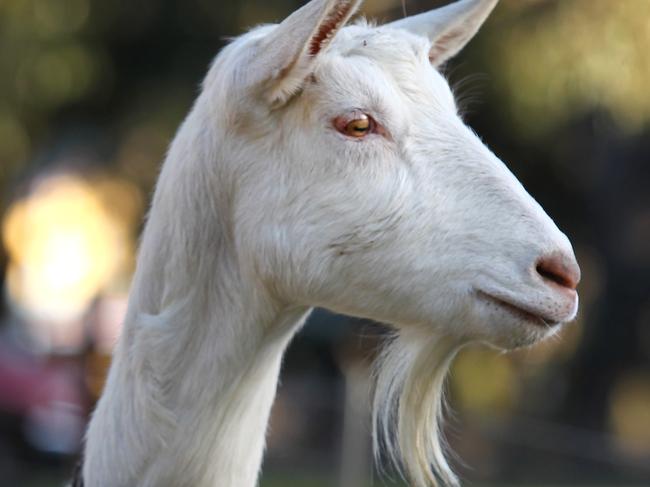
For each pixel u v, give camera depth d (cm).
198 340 581
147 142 1758
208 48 1691
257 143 582
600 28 1351
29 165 1980
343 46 591
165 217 595
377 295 579
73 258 2702
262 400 592
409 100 586
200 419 578
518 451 1409
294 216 577
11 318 2428
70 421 1667
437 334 588
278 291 583
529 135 1672
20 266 2714
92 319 1555
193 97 1686
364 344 1405
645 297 2244
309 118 577
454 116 596
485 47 1425
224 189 587
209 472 579
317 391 1516
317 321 1861
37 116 1645
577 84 1373
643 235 2211
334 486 1386
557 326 565
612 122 1669
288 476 1455
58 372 1700
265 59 571
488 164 580
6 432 1664
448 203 572
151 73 1717
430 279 570
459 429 1432
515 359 1920
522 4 1406
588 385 2189
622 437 1962
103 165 1855
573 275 560
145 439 578
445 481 620
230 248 589
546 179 1980
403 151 578
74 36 1577
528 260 558
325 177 575
